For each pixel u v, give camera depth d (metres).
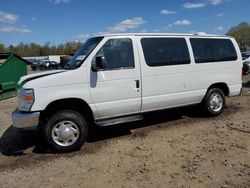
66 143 5.58
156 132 6.53
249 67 17.14
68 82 5.52
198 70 7.02
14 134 6.95
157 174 4.47
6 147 6.06
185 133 6.34
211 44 7.31
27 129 5.36
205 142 5.74
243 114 7.70
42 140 6.39
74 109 5.80
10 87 12.73
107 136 6.43
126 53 6.04
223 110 8.06
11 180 4.54
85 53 5.89
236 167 4.58
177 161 4.91
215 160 4.87
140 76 6.16
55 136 5.54
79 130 5.61
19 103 5.61
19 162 5.24
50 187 4.26
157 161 4.95
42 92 5.36
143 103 6.27
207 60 7.18
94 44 5.88
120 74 5.94
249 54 21.22
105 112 5.91
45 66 51.84
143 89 6.22
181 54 6.76
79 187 4.21
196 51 7.01
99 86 5.77
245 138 5.86
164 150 5.43
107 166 4.87
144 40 6.27
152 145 5.72
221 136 6.04
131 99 6.12
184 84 6.82
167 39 6.59
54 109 5.70
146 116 7.85
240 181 4.15
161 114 8.00
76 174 4.63
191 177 4.32
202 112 7.64
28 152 5.71
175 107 6.88
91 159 5.20
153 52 6.35
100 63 5.54
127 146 5.75
